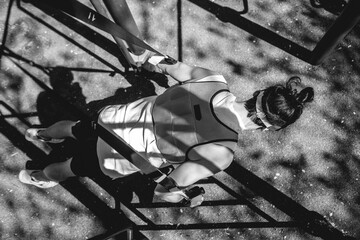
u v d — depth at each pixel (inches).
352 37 118.5
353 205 104.5
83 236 107.7
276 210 105.7
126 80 116.3
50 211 109.0
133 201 109.5
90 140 82.5
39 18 123.0
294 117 55.5
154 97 72.7
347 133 109.5
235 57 118.1
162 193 70.6
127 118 73.5
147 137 68.6
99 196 110.0
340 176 106.6
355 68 115.3
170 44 120.8
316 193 105.8
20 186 110.0
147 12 124.4
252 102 56.9
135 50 85.5
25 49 120.3
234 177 108.1
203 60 118.5
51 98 116.3
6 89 116.8
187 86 63.7
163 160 69.3
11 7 124.5
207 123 59.2
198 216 107.0
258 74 116.0
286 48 118.3
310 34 119.7
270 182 107.3
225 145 58.6
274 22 121.3
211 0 124.1
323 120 110.7
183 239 106.3
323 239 103.0
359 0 82.6
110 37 120.2
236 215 106.3
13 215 108.6
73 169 84.6
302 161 108.0
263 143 109.6
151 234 107.3
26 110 115.5
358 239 102.6
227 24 121.5
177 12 123.4
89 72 117.7
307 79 114.8
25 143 113.0
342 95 112.9
